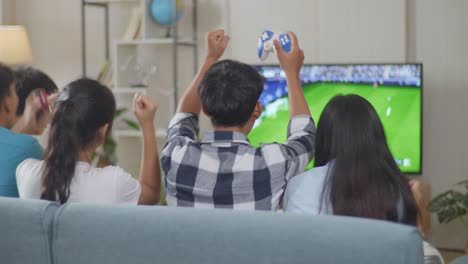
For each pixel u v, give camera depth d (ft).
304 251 4.53
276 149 5.86
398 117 15.60
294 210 5.71
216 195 5.74
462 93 15.99
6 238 5.27
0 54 16.60
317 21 16.71
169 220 4.86
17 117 8.26
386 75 15.60
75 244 5.08
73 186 6.21
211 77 6.02
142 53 18.47
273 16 17.10
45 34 19.65
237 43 17.47
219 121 6.01
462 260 6.10
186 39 17.70
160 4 17.17
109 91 6.59
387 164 5.50
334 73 15.89
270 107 16.21
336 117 5.61
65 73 19.56
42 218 5.16
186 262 4.82
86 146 6.42
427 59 16.15
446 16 15.98
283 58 6.42
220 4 17.69
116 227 4.97
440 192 16.29
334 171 5.47
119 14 18.86
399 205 5.41
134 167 18.38
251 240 4.65
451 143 16.15
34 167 6.56
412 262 4.31
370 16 16.29
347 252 4.43
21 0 19.74
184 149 5.90
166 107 18.43
